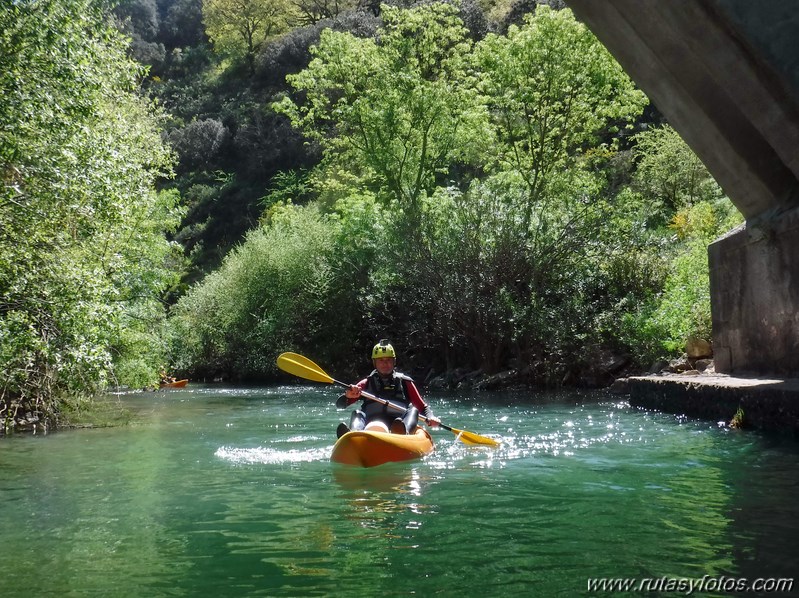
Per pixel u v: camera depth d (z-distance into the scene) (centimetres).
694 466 572
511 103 2044
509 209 1655
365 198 2258
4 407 945
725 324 1027
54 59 742
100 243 921
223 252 4775
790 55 655
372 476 558
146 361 1455
